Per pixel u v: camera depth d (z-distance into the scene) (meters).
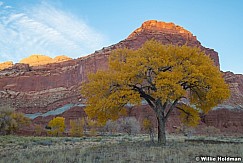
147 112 108.56
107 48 199.25
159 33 193.25
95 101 24.28
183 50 25.19
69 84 196.62
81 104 155.62
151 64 23.84
